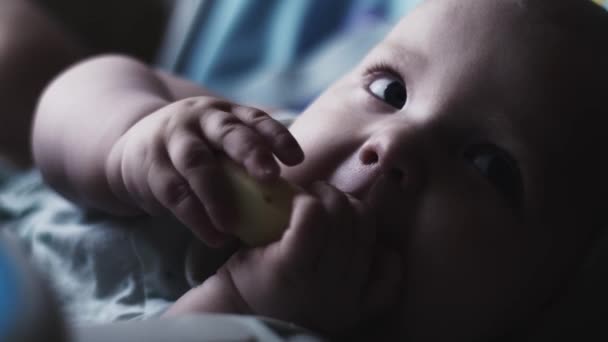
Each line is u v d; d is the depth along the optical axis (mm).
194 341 279
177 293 406
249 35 689
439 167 361
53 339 203
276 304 337
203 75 680
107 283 414
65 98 444
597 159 386
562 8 391
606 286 429
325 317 344
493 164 370
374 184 352
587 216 394
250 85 654
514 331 402
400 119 370
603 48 388
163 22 785
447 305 365
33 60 560
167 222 416
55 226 446
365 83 390
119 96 427
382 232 356
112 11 771
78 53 598
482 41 379
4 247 220
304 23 674
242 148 331
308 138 370
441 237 357
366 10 664
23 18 580
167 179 342
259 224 330
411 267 359
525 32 380
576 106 378
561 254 391
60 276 422
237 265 342
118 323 287
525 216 374
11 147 555
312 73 640
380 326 371
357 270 340
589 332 414
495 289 371
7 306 201
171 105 362
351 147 364
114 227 424
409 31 393
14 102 549
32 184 514
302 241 324
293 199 330
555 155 376
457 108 370
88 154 407
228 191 332
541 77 375
